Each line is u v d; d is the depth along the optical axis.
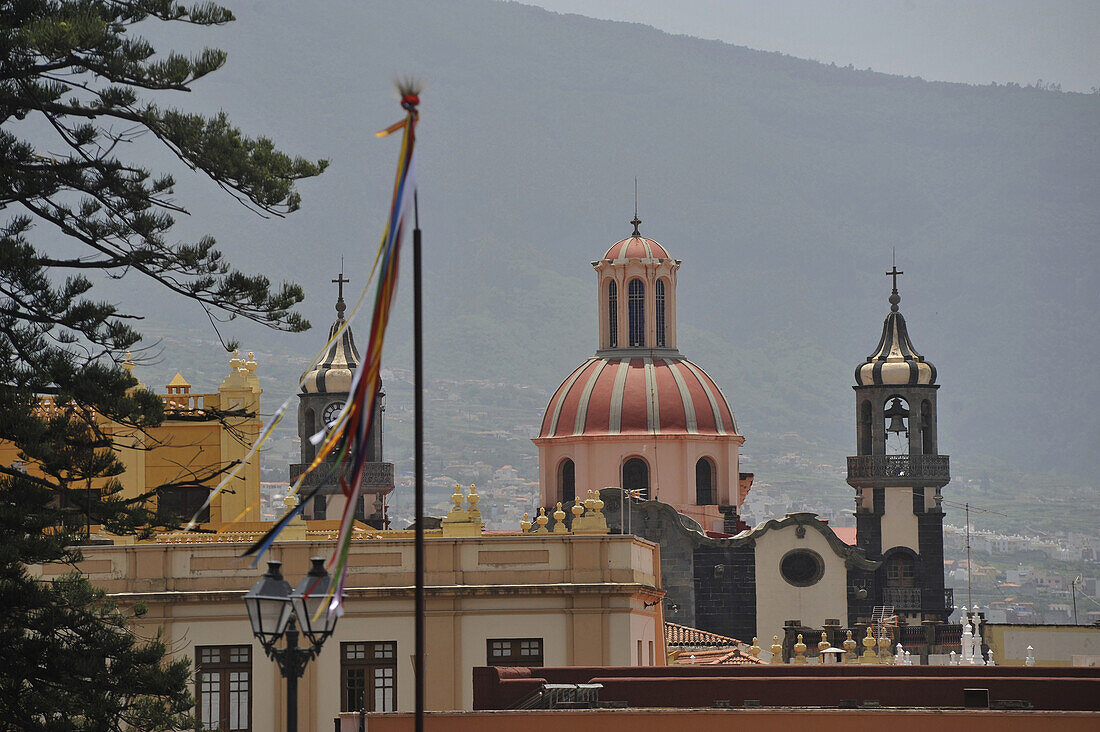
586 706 133.12
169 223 143.88
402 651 180.25
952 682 134.12
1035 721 122.62
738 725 125.50
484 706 137.38
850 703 131.50
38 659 137.25
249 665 179.62
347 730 132.12
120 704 139.25
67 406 141.12
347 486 83.19
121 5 145.25
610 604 181.75
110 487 140.62
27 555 134.75
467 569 182.75
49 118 144.00
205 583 181.75
